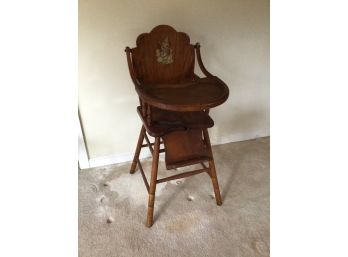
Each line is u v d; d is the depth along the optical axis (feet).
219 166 6.09
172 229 4.62
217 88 4.20
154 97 3.83
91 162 6.02
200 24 5.23
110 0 4.61
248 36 5.66
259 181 5.67
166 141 4.38
